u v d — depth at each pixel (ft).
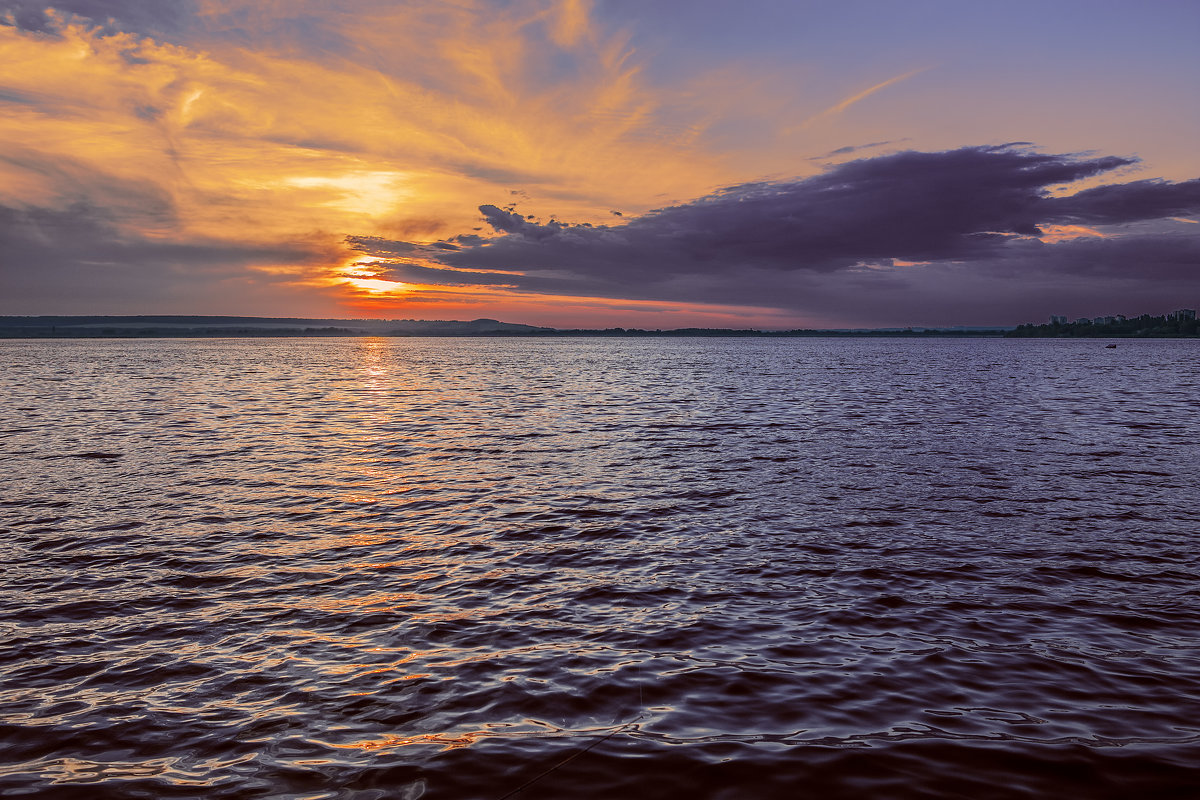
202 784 19.52
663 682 25.40
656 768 19.92
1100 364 375.45
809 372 291.17
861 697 24.09
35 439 88.84
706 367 344.90
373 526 47.93
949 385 202.90
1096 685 24.88
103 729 22.48
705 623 31.07
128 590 35.45
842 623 30.86
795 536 44.98
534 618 31.86
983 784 19.01
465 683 25.50
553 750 20.98
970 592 34.63
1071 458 73.56
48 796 18.98
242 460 74.49
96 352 558.56
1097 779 19.20
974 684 25.00
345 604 33.65
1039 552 41.14
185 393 167.12
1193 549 41.52
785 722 22.48
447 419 115.34
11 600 33.99
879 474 65.57
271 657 27.86
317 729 22.41
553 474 66.74
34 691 25.05
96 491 58.80
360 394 169.27
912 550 41.70
